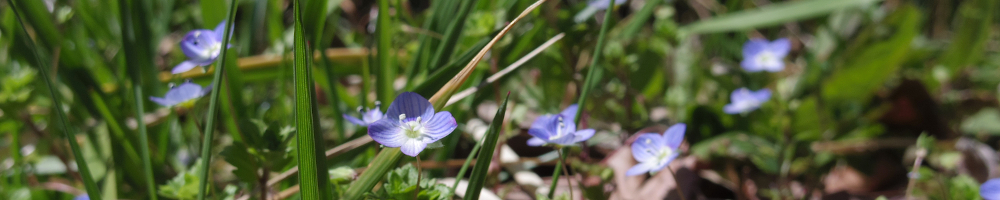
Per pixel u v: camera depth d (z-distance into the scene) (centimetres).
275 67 25
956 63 31
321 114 27
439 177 24
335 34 33
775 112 25
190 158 25
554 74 26
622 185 25
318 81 24
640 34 29
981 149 26
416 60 24
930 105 29
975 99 31
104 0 27
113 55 27
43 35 24
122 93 24
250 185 22
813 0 29
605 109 27
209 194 21
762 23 28
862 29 32
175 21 30
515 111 25
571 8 25
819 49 32
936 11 37
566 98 28
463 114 24
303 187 18
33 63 24
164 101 20
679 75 30
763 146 25
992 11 31
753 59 29
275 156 19
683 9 38
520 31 25
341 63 26
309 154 17
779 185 25
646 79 28
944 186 22
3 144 26
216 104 18
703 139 27
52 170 24
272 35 26
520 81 29
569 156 25
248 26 27
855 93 29
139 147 23
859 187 27
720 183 25
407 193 18
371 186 19
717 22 29
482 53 19
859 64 29
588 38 25
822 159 26
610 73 27
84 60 24
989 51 34
